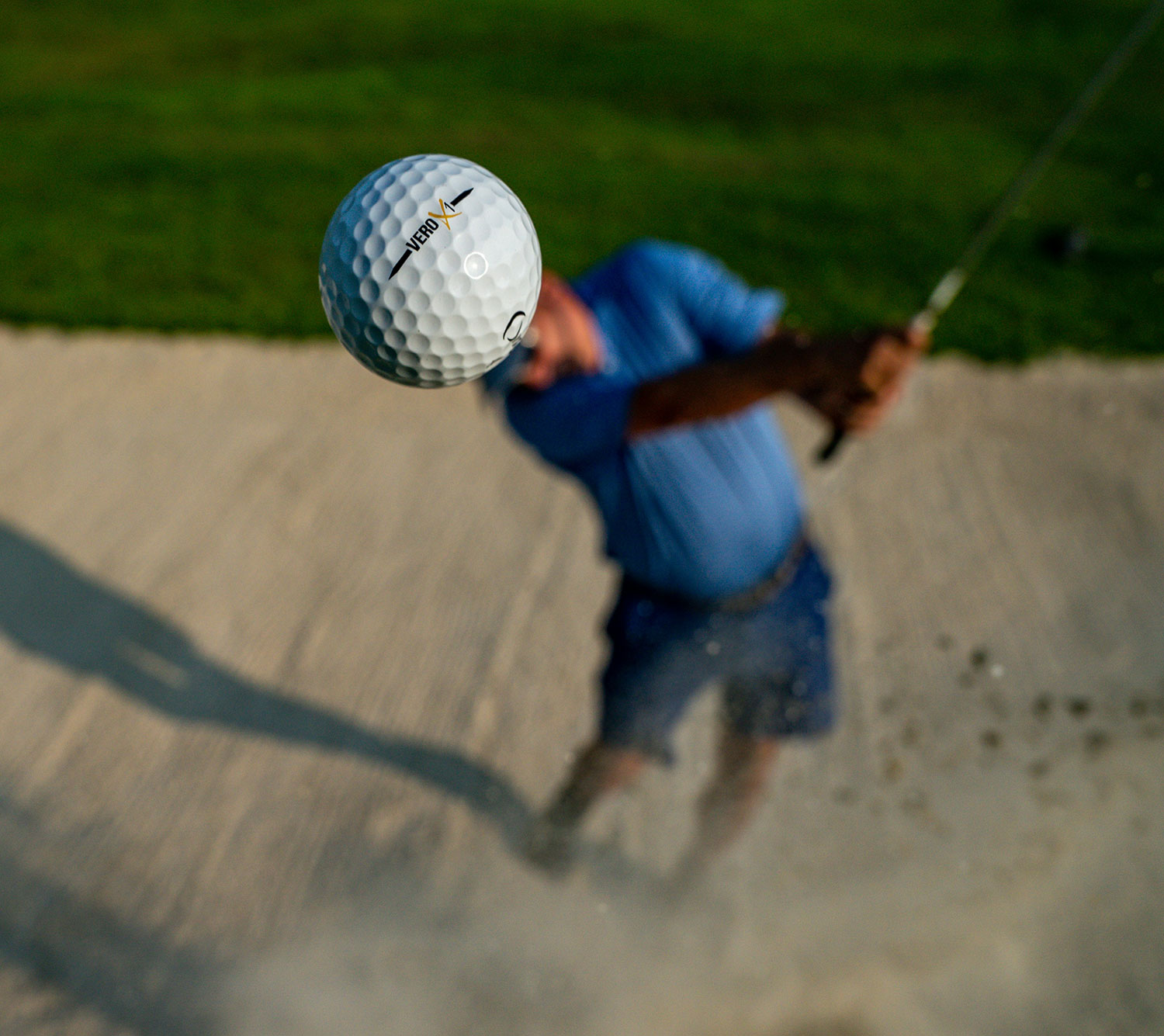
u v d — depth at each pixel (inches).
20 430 182.5
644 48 441.1
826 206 274.5
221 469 173.0
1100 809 108.2
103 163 309.6
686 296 87.9
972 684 127.3
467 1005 91.4
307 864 107.0
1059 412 182.4
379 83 394.6
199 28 482.9
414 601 145.3
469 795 115.1
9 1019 91.8
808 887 99.9
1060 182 284.5
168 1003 93.1
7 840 109.4
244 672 133.0
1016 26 460.8
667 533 85.3
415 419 187.0
